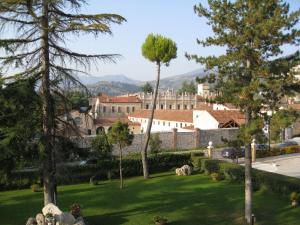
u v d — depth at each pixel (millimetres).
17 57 18203
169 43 36094
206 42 22125
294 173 40594
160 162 40312
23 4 17281
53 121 19578
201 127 66750
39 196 29406
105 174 36875
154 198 28203
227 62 21266
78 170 35594
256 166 44688
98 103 95250
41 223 19641
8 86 17922
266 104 21547
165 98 104875
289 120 20109
